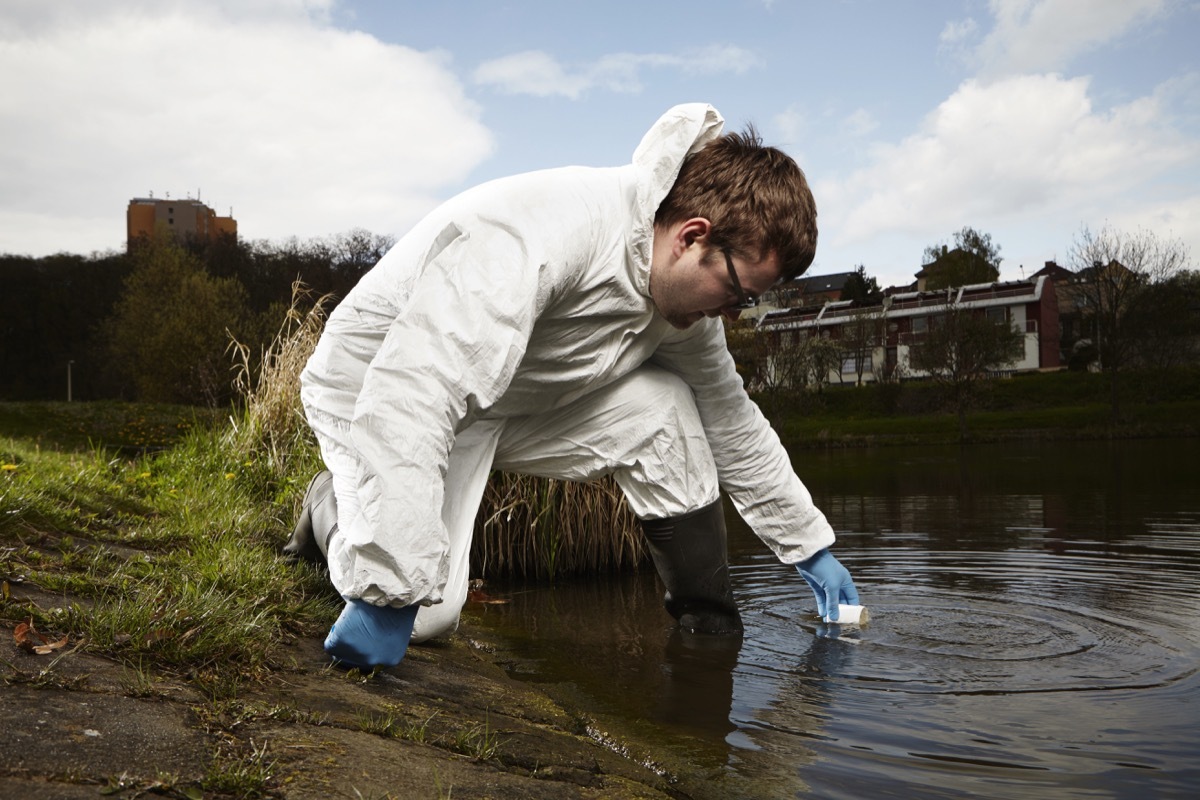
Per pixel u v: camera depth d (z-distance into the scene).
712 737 1.90
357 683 1.81
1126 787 1.61
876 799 1.56
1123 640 2.76
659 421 2.61
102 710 1.31
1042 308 47.03
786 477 3.00
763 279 2.07
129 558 2.56
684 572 2.85
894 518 6.47
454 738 1.57
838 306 53.31
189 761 1.20
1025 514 6.50
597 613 3.37
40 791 1.03
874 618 3.12
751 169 2.00
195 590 2.11
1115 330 34.56
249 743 1.30
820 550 3.06
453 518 2.37
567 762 1.59
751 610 3.30
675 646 2.77
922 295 50.69
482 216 1.96
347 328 2.31
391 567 1.80
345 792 1.19
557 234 1.97
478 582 4.08
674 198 2.07
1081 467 12.60
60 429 16.56
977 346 35.88
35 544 2.53
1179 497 7.56
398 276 2.21
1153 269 34.94
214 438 5.19
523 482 4.25
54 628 1.67
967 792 1.59
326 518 2.48
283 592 2.41
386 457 1.80
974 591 3.56
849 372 51.19
